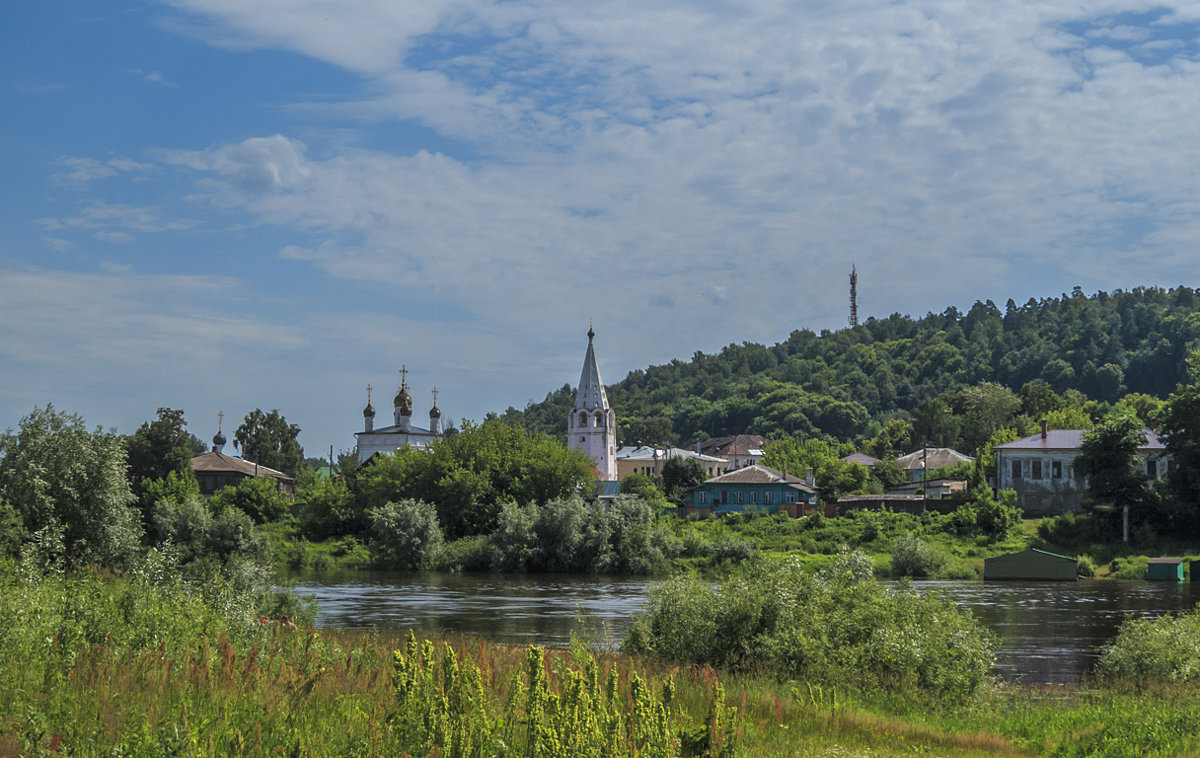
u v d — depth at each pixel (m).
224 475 136.88
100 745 11.96
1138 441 94.81
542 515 90.88
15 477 44.03
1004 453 111.94
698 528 103.75
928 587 72.25
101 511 46.53
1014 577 80.38
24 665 15.34
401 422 150.75
